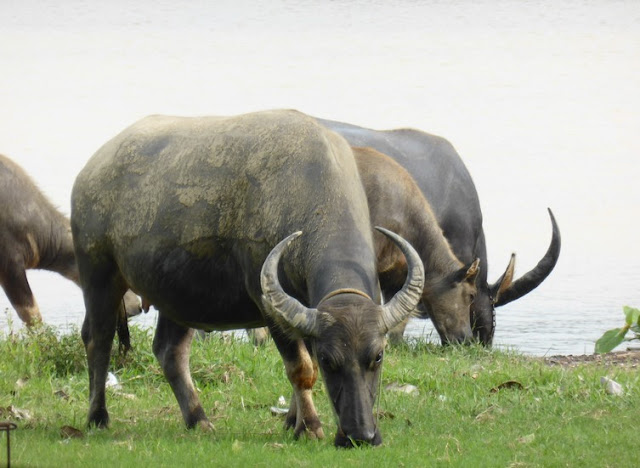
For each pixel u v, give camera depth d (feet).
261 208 104.27
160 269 110.22
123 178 115.14
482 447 97.81
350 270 98.53
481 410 116.47
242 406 122.01
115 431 110.32
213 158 109.09
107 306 118.11
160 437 104.47
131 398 127.24
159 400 127.13
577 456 93.35
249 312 108.88
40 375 137.80
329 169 104.37
